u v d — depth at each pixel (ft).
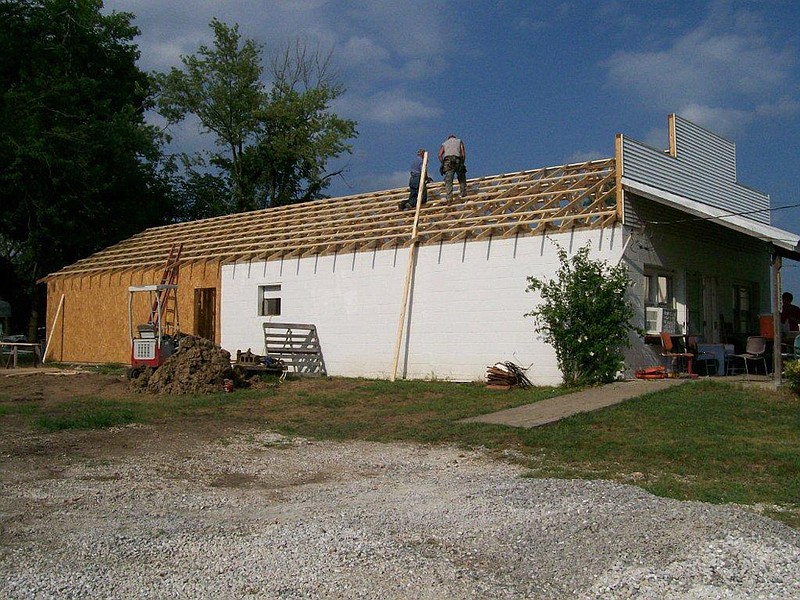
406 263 60.75
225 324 73.97
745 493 24.81
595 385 48.03
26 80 107.24
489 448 32.83
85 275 87.10
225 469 29.68
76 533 20.26
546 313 50.37
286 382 60.13
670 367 53.26
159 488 26.35
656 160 55.77
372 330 62.64
